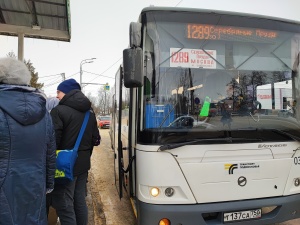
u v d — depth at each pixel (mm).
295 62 3750
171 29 3361
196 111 3303
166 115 3234
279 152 3457
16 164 2023
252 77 3541
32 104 2129
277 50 3684
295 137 3531
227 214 3215
